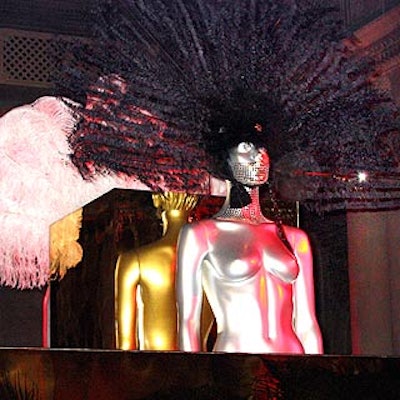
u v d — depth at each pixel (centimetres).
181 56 439
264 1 441
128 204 543
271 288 426
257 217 437
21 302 950
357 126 460
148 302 520
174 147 443
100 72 448
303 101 449
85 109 450
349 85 456
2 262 661
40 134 648
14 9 914
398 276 862
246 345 414
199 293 420
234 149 425
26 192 655
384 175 471
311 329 439
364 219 868
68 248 552
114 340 538
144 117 444
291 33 444
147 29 441
